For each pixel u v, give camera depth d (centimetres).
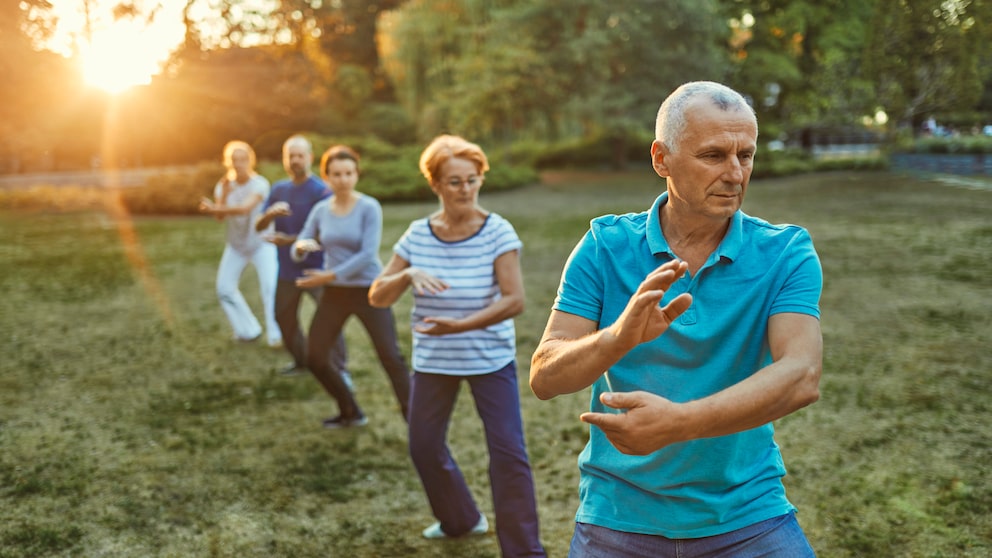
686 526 191
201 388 605
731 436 189
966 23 2908
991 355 617
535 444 473
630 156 4153
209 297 984
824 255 1127
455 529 365
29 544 363
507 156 3562
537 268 1123
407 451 475
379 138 4047
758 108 3647
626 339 160
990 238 1228
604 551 197
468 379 336
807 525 364
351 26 4756
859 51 3366
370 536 371
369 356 694
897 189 2189
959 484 397
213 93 2961
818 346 177
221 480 434
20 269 1252
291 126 3738
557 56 3259
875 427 477
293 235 586
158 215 2209
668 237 195
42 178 3566
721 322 185
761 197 2162
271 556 353
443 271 340
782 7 3628
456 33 3472
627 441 157
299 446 484
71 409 561
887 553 338
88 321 857
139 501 409
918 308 785
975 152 3172
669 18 3238
